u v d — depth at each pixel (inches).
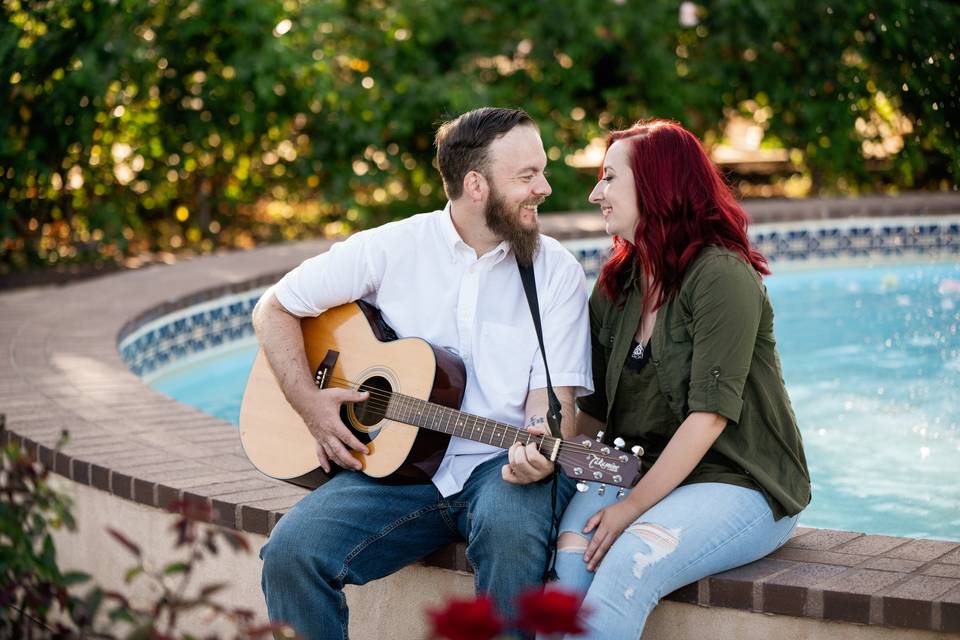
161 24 433.4
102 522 155.2
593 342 132.6
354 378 132.6
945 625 106.9
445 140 131.0
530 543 116.9
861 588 111.2
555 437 121.0
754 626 114.5
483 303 131.6
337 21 445.4
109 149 426.3
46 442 167.8
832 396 257.3
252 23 427.5
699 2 498.3
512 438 121.3
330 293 134.5
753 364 120.3
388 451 127.1
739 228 122.5
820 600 111.1
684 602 117.4
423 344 129.0
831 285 389.4
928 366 280.2
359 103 462.9
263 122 446.9
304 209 489.1
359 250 134.6
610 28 487.5
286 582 121.2
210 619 96.1
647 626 119.9
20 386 211.3
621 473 114.8
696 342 117.8
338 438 129.5
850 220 415.2
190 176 463.2
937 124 366.0
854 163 485.7
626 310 126.4
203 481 147.6
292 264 351.9
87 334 260.7
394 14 469.4
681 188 121.3
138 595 149.9
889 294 370.0
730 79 502.6
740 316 116.2
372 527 124.1
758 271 123.2
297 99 447.5
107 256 429.7
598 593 111.3
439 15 484.4
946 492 194.9
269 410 138.2
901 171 472.4
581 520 120.8
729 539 115.0
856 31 472.1
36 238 413.7
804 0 476.4
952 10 380.5
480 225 131.0
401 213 490.9
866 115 474.9
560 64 492.1
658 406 123.8
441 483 126.3
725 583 114.7
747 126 564.1
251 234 479.2
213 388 296.5
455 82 466.6
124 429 177.9
